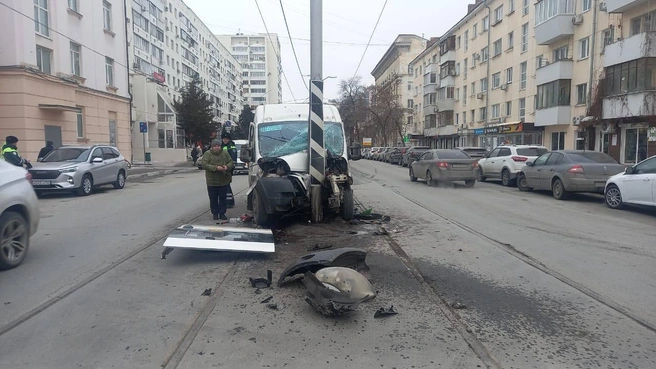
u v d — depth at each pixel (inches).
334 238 316.8
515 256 271.7
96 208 468.4
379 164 1600.6
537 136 1332.4
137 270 241.8
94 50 1043.3
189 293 205.9
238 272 237.8
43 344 155.8
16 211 253.8
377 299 198.8
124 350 151.4
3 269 241.8
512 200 543.5
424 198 554.9
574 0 1128.2
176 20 2647.6
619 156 966.4
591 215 430.0
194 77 2080.5
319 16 370.3
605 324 173.6
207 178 387.2
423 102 2442.2
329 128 402.6
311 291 183.5
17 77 775.7
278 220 372.5
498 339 160.7
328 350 151.9
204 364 142.2
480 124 1742.1
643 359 146.9
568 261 261.4
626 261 261.6
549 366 142.2
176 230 280.5
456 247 294.0
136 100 1782.7
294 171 370.6
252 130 417.4
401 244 301.7
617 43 929.5
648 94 856.9
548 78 1198.3
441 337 162.1
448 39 2017.7
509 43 1496.1
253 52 5364.2
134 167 1293.1
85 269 243.8
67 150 622.8
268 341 158.1
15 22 770.8
